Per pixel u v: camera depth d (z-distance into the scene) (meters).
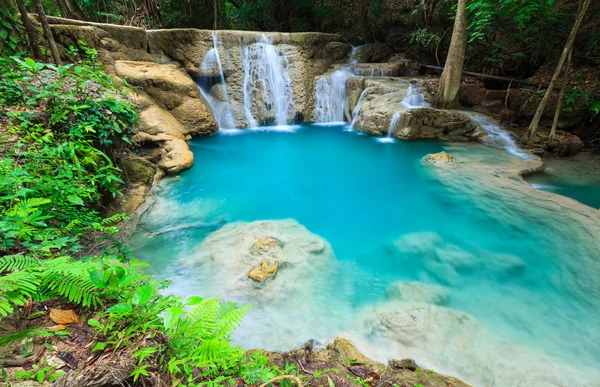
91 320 1.81
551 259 4.74
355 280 4.38
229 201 6.55
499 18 11.54
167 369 1.69
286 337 3.27
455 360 3.00
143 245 4.77
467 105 12.09
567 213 5.80
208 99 11.79
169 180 7.11
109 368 1.57
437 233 5.64
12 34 6.47
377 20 18.33
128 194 5.78
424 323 3.45
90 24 9.50
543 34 11.25
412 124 10.28
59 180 3.35
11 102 4.61
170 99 9.87
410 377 2.57
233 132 11.38
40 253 2.42
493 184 7.18
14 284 1.73
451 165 8.27
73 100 4.79
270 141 10.55
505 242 5.26
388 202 6.82
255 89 12.13
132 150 7.19
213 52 11.48
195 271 4.28
